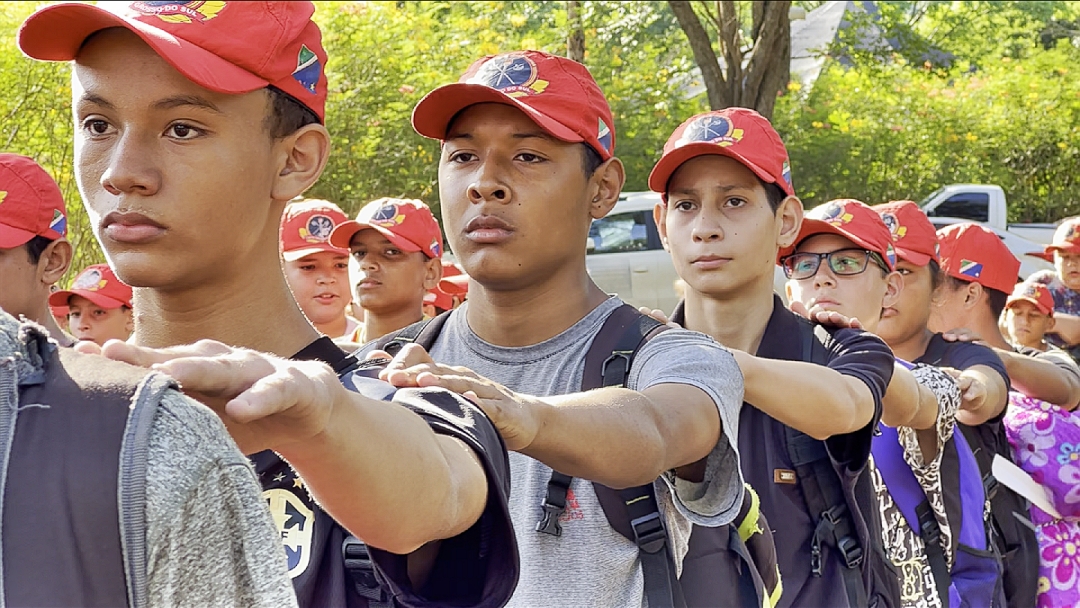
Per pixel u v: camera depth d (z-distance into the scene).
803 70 22.23
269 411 1.11
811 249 3.92
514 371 2.45
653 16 15.52
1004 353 4.39
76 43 1.81
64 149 8.70
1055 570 4.29
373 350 2.68
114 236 1.79
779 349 3.16
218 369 1.15
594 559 2.17
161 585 1.09
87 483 1.07
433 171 12.14
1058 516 4.28
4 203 3.44
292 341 1.96
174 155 1.79
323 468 1.23
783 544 2.86
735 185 3.32
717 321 3.35
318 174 1.97
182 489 1.10
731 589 2.33
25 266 3.51
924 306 4.24
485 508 1.46
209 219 1.82
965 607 3.58
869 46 17.09
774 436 2.91
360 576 1.77
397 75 12.28
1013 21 28.86
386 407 1.33
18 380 1.12
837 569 2.86
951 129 20.94
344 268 4.92
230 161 1.82
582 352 2.40
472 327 2.55
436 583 1.53
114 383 1.12
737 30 11.85
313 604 1.76
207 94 1.79
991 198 18.19
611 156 2.56
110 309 4.98
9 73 8.53
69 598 1.06
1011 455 4.27
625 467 1.75
